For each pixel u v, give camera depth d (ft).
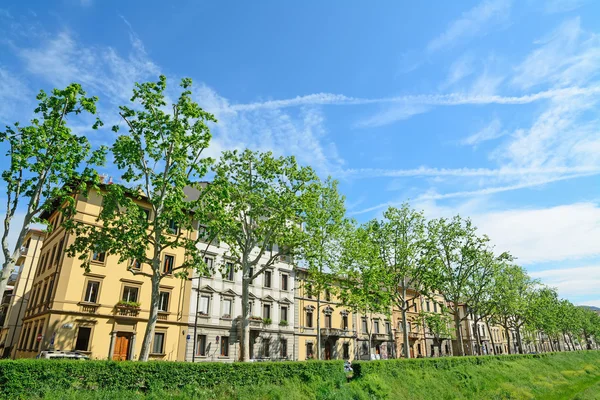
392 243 122.11
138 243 68.13
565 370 151.33
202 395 54.49
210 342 119.55
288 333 144.97
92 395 46.83
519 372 124.47
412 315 210.38
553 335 276.41
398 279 119.96
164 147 71.41
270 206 88.17
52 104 59.52
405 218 123.95
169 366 54.85
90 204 105.40
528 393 100.07
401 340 197.26
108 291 103.19
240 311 130.93
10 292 165.48
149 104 71.31
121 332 102.53
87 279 100.83
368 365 81.56
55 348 90.99
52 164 59.21
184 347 112.68
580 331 343.05
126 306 104.22
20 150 57.00
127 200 67.97
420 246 121.29
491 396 93.20
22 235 57.06
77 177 63.52
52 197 59.62
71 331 94.63
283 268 151.74
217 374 59.16
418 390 83.61
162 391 52.03
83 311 97.66
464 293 143.43
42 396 44.11
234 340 126.00
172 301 114.73
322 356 154.92
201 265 72.95
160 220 68.28
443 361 104.99
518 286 189.57
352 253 108.17
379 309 110.22
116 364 50.67
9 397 42.16
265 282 144.36
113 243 67.97
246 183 89.30
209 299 124.06
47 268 112.37
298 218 91.97
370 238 122.62
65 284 96.89
